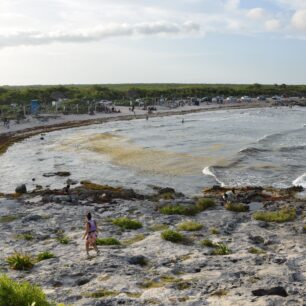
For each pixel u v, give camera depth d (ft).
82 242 74.90
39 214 96.94
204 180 144.66
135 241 76.48
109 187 130.31
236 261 60.39
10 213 98.43
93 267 58.29
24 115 335.26
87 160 184.55
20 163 181.06
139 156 189.67
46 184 144.15
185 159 179.93
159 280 52.90
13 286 41.45
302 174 149.18
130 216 95.91
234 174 151.02
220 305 41.68
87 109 406.21
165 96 599.57
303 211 98.07
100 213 99.04
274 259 60.44
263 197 115.75
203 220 91.76
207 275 53.31
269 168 159.43
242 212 99.30
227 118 385.50
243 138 247.29
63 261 62.90
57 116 350.02
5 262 63.77
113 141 236.02
